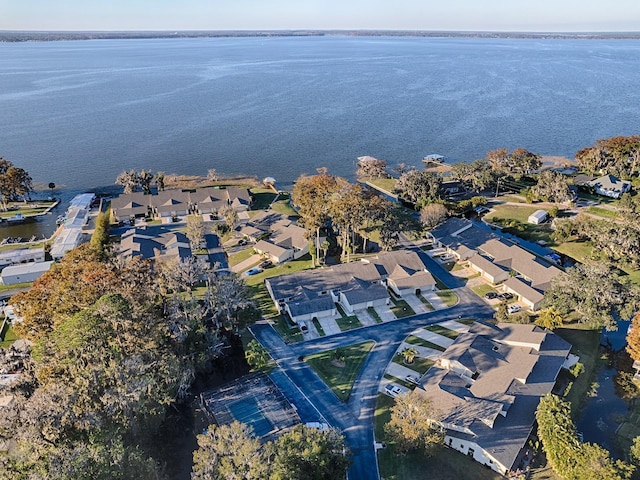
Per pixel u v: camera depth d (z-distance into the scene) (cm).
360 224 9912
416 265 9175
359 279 8738
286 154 18875
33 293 6725
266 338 7512
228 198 13325
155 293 6744
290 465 4159
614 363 6894
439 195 13175
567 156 17925
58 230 12081
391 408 5566
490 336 6962
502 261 9319
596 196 13525
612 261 9469
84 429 4538
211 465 4084
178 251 10088
